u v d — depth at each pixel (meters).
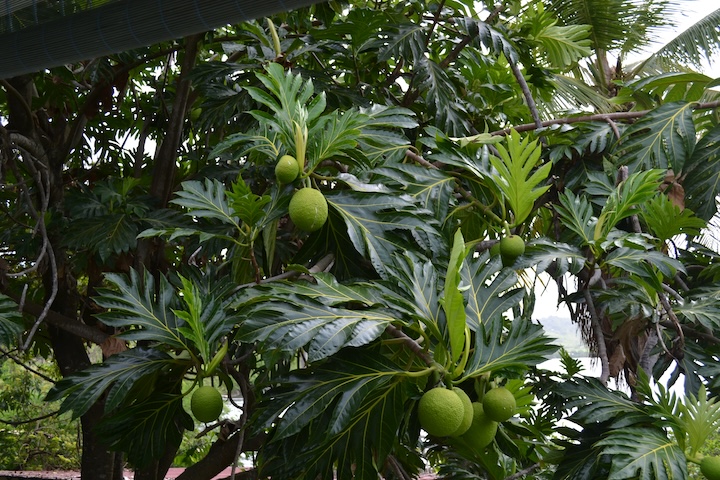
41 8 1.82
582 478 1.68
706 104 2.47
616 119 2.66
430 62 2.91
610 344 3.56
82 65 3.98
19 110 3.41
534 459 2.15
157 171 3.30
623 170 2.29
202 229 2.05
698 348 2.00
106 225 2.86
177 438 1.80
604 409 1.73
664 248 2.30
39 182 2.75
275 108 1.63
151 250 3.18
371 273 1.95
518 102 3.50
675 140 2.39
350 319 1.43
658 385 1.63
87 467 3.51
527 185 1.84
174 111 3.25
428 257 1.83
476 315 1.66
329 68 3.36
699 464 1.58
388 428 1.52
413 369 1.54
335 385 1.44
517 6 3.60
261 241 2.05
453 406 1.27
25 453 7.51
